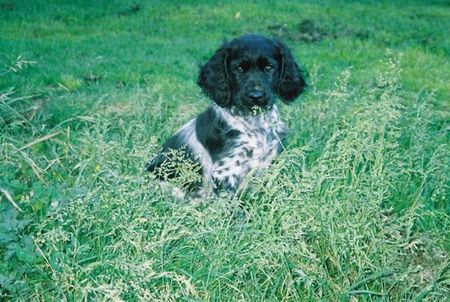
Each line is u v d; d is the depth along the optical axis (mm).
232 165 1264
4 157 1184
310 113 1518
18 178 1234
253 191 1234
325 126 1431
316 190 1159
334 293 1086
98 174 1154
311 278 1051
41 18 2721
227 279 1045
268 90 1248
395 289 1130
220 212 1102
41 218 1080
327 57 2168
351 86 1790
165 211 1166
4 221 1046
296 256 1116
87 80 1887
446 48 2340
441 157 1335
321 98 1746
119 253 1061
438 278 1104
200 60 2111
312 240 1154
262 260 1049
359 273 1104
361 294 1093
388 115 1278
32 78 1840
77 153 1261
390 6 3131
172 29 2609
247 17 2783
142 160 1192
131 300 1014
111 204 1086
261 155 1274
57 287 994
